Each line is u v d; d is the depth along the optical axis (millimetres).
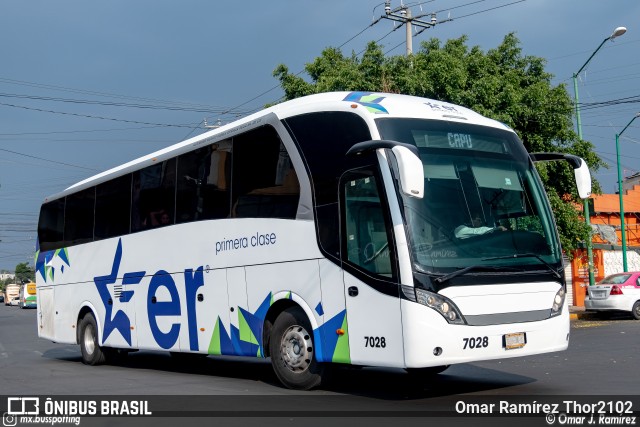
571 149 23375
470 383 10148
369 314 8328
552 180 23438
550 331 8547
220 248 10930
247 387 10289
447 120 9055
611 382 9930
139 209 13273
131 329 13258
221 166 11125
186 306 11688
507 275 8312
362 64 22031
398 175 8266
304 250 9305
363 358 8367
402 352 7887
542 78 24062
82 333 15148
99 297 14453
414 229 8070
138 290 13078
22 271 145750
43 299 17000
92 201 15070
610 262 33344
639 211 34812
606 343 15984
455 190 8539
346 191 8820
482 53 23297
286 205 9688
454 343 7848
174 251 12094
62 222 16391
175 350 11977
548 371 11383
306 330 9359
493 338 8078
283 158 9820
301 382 9398
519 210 8930
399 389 9633
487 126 9359
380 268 8234
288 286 9523
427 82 21266
